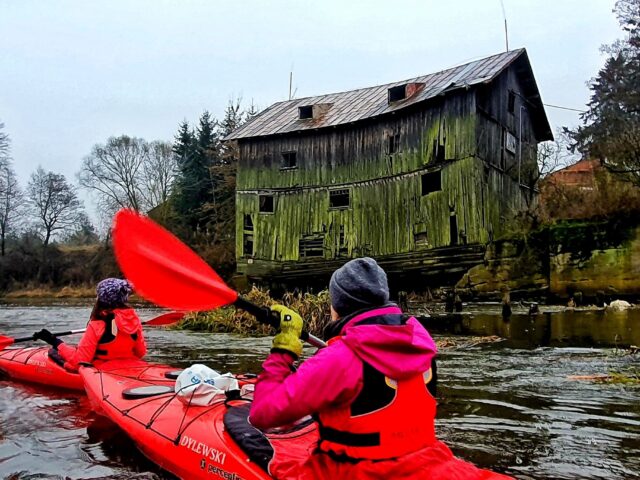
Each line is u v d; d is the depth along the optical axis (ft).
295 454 9.14
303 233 73.00
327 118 73.31
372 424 7.27
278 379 8.04
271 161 76.02
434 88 64.28
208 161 122.93
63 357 19.31
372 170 67.97
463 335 36.27
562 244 56.18
